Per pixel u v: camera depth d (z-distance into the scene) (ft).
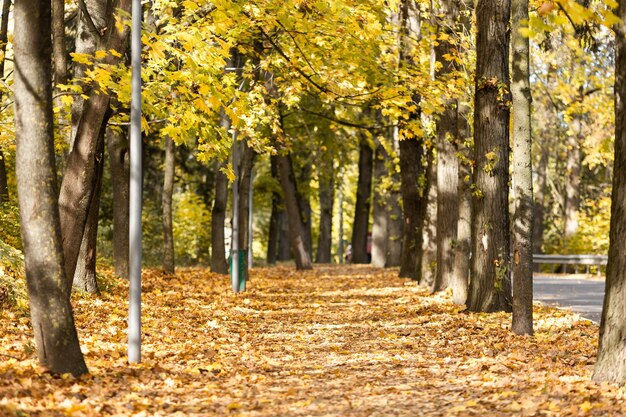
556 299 73.26
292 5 48.62
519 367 36.06
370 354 42.73
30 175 30.55
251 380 34.17
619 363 31.04
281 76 66.74
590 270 127.24
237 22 49.44
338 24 51.72
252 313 65.16
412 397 30.42
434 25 69.26
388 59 61.26
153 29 45.96
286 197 134.82
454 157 79.15
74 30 74.18
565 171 149.18
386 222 152.05
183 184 157.79
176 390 31.01
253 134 70.23
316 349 45.01
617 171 31.12
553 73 86.53
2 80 50.60
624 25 30.66
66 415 25.48
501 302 59.98
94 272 62.90
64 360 31.12
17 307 45.11
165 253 94.07
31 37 30.22
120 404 27.58
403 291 87.15
